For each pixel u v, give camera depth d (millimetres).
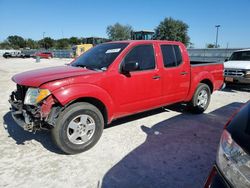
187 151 3799
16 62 30047
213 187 1710
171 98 5039
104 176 3059
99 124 3803
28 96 3385
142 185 2881
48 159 3465
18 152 3670
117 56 4043
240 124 1774
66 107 3455
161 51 4754
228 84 9680
